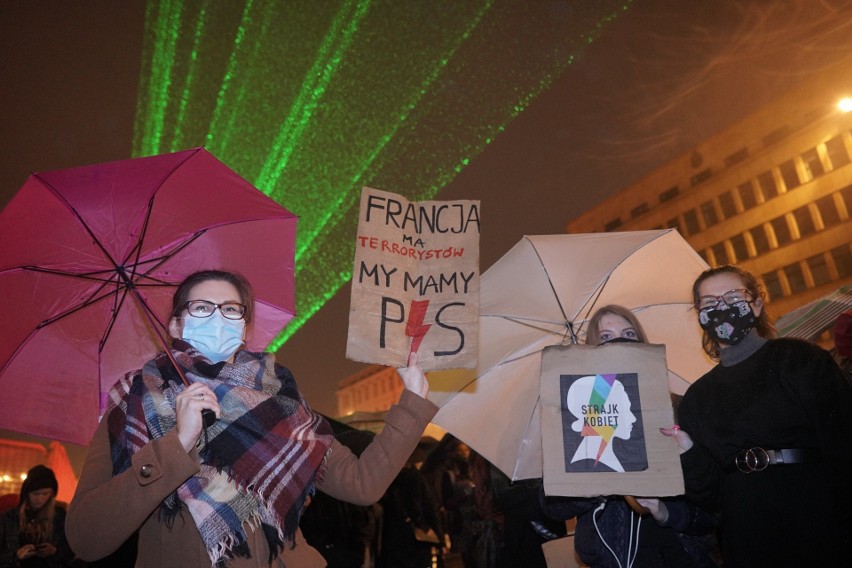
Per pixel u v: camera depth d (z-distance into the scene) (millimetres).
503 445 4367
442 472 7922
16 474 15070
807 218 51875
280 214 3340
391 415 2926
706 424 3135
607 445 3029
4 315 2830
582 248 4434
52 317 2932
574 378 3146
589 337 3848
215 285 2807
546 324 4504
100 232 2955
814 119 51062
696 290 3395
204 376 2586
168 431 2406
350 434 6828
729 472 3043
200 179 3150
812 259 51625
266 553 2385
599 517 3547
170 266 3141
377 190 3193
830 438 2723
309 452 2613
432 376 4531
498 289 4488
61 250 2910
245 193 3277
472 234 3195
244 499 2375
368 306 3016
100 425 2520
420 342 3043
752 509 2910
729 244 57281
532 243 4422
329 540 6758
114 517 2197
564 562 4145
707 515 3367
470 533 5902
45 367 2938
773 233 54125
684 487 2947
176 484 2209
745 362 3148
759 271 55062
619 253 4402
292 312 3363
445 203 3248
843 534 2645
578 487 2986
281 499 2432
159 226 3074
